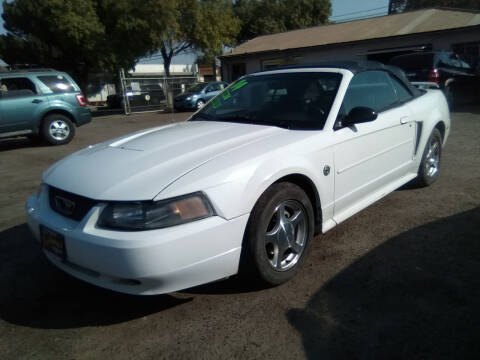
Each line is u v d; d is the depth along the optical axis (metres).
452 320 2.33
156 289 2.28
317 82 3.49
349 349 2.14
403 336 2.22
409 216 3.86
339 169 3.14
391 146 3.75
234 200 2.41
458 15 19.80
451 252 3.11
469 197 4.26
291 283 2.81
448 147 6.74
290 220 2.80
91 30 24.56
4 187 5.93
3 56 32.53
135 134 3.46
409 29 19.95
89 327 2.47
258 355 2.14
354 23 25.03
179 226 2.23
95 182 2.46
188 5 29.98
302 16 45.59
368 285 2.72
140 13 24.30
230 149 2.72
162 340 2.31
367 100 3.64
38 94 9.43
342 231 3.61
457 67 12.23
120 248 2.15
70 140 10.06
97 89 40.12
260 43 27.78
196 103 19.83
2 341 2.36
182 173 2.40
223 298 2.69
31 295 2.85
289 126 3.19
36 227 2.68
